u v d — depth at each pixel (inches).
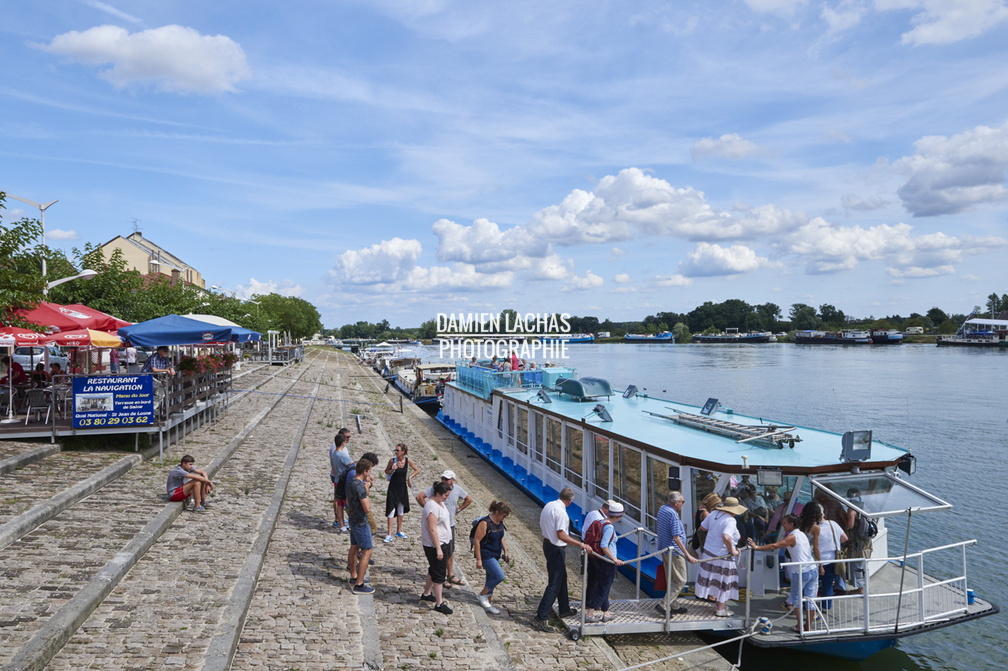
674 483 458.6
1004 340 5142.7
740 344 7332.7
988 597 565.9
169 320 720.3
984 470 989.2
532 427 802.2
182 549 422.9
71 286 1020.5
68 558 374.9
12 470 523.8
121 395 619.8
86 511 462.0
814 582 385.1
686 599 424.2
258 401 1235.2
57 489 485.1
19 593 324.5
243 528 480.1
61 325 609.9
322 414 1232.8
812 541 393.4
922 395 1927.9
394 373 2379.4
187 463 506.0
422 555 486.9
